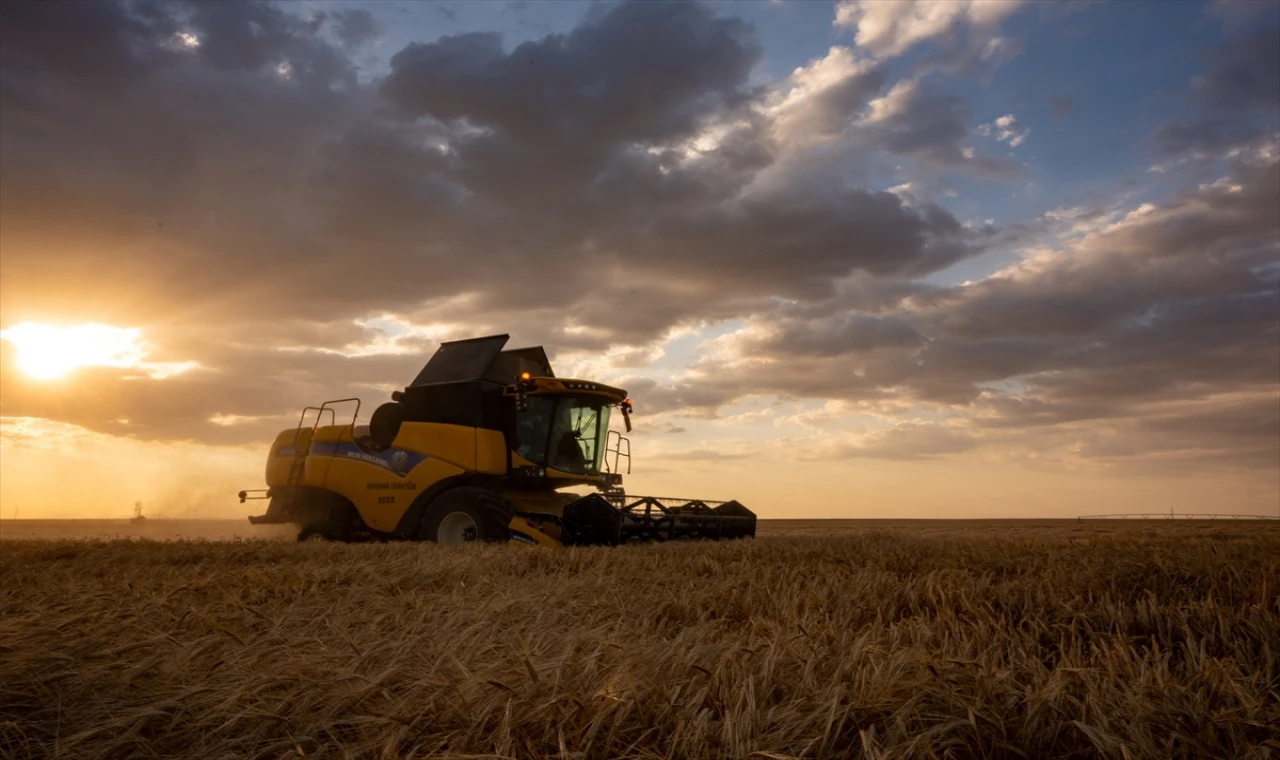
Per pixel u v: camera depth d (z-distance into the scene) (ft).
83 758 8.39
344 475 56.90
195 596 20.12
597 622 15.75
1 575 27.45
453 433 53.11
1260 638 13.67
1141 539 43.04
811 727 8.32
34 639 12.42
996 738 8.40
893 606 17.99
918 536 52.29
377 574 25.08
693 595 19.77
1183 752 8.02
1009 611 17.51
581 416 56.34
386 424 57.31
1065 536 54.13
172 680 10.51
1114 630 15.70
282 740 8.49
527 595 18.62
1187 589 21.49
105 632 13.56
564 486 56.03
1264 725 8.21
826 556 33.01
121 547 39.11
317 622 15.19
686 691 9.14
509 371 57.00
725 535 53.52
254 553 34.42
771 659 10.01
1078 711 8.99
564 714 8.26
